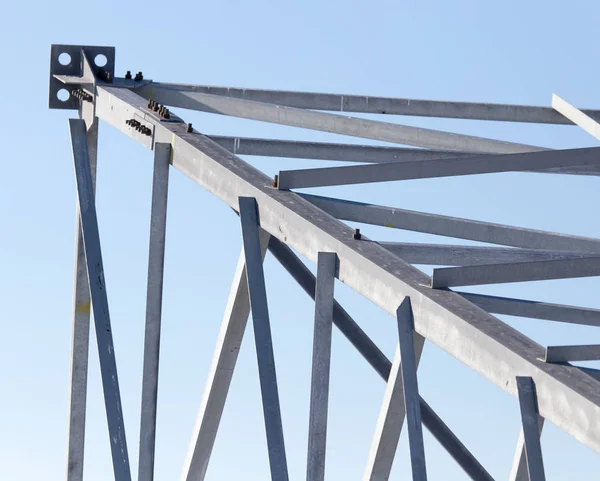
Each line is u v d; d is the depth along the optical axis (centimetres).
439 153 1778
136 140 1688
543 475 896
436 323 1042
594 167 1864
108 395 1480
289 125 1838
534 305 1231
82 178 1627
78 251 1942
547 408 907
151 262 1534
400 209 1442
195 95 1866
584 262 1117
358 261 1155
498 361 964
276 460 1168
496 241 1509
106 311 1537
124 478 1439
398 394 1234
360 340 1588
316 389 1180
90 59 1941
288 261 1633
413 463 1011
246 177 1382
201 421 1623
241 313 1527
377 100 1961
